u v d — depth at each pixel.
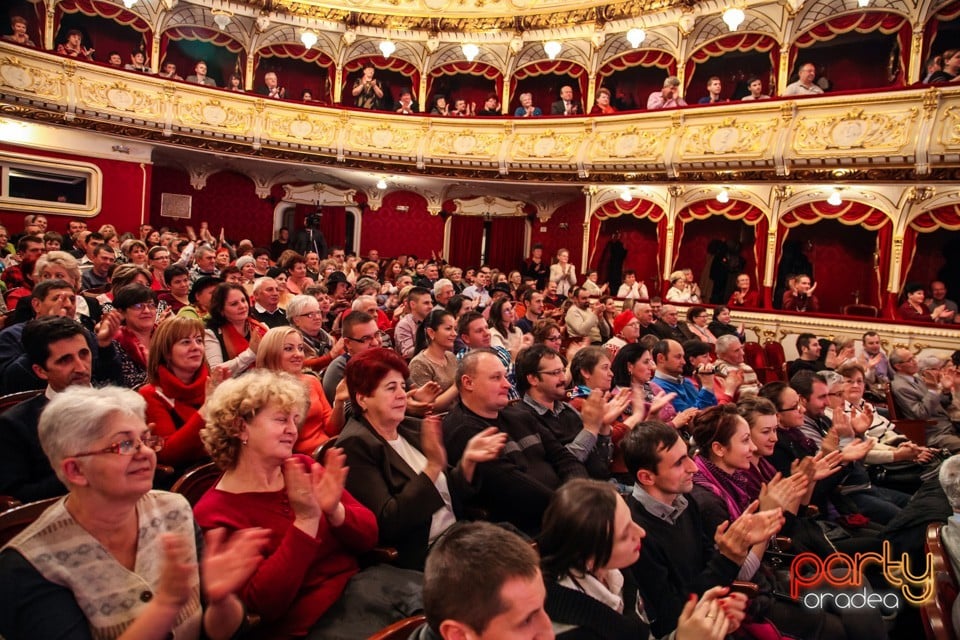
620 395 3.58
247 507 2.16
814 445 4.17
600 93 14.76
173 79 13.51
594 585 1.99
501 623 1.32
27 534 1.61
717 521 2.90
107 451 1.63
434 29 15.15
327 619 2.17
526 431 3.26
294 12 14.88
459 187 16.17
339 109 14.80
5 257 7.98
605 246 14.52
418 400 3.50
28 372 3.42
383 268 13.30
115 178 13.27
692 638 1.70
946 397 6.07
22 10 13.41
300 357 3.48
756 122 11.56
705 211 12.48
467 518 2.93
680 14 13.16
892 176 10.38
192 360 3.18
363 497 2.57
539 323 5.85
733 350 6.02
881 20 11.88
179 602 1.43
